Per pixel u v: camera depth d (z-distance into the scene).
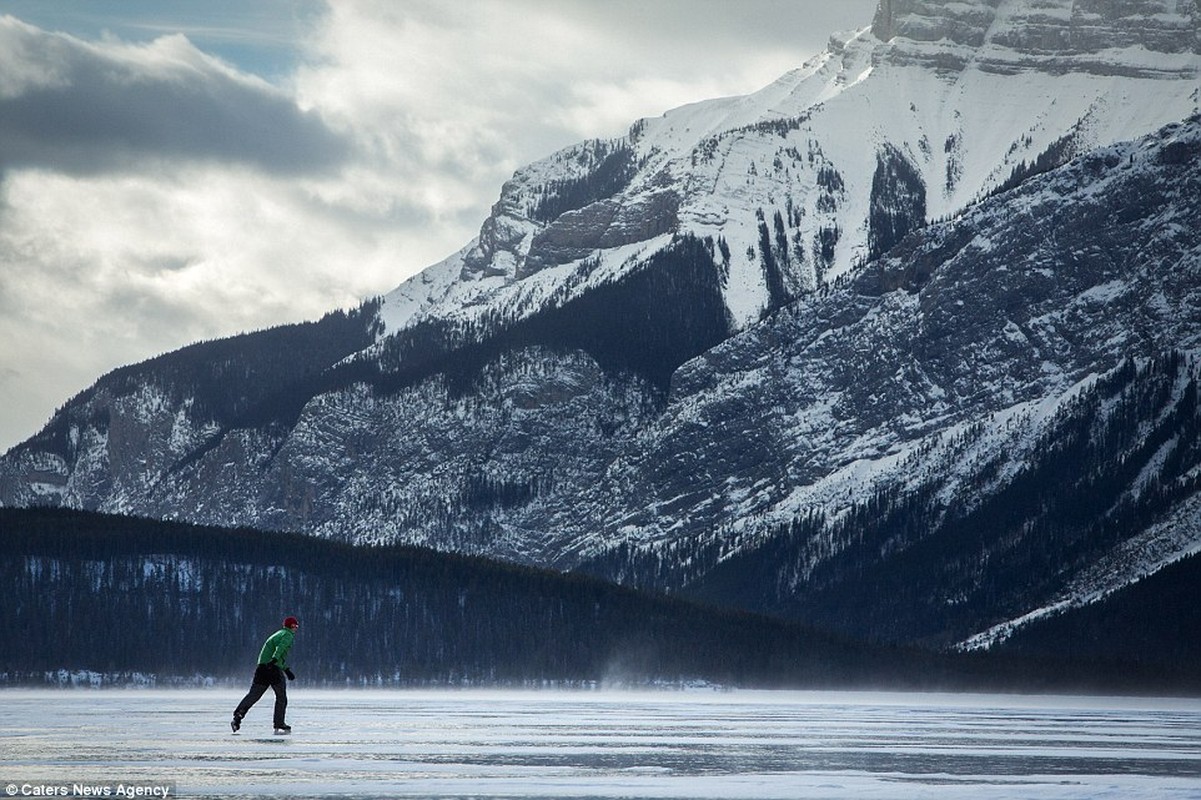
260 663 154.12
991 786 117.69
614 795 109.69
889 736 181.38
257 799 104.06
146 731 161.62
